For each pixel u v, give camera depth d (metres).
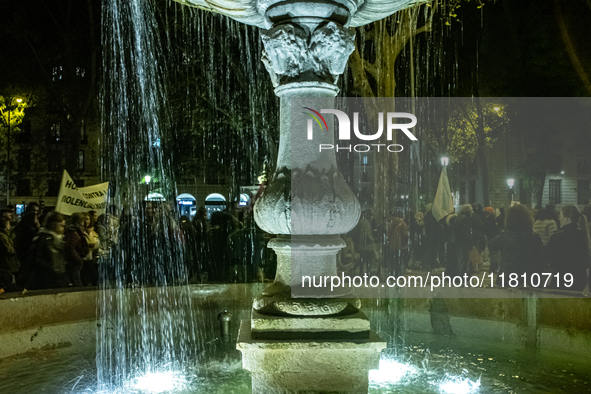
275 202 2.96
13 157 34.84
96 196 8.77
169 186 21.89
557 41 13.22
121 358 5.09
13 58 18.41
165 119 19.11
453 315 5.73
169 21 16.50
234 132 20.14
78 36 18.64
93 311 5.70
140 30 17.55
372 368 2.78
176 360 5.04
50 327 5.33
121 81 18.88
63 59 19.00
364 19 3.48
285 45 3.00
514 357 4.99
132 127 21.34
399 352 5.18
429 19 13.00
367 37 12.66
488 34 15.99
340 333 2.83
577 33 13.07
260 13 3.25
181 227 10.88
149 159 22.08
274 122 17.05
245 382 4.45
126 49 17.97
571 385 4.23
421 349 5.27
